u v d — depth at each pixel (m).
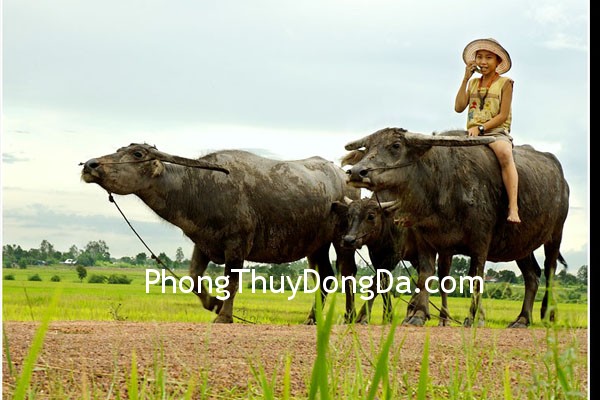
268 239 12.24
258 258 12.38
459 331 8.45
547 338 2.92
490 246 11.31
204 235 11.67
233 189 11.81
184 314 11.66
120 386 4.90
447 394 5.01
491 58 11.27
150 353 5.93
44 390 4.72
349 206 12.09
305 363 5.87
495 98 11.18
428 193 10.60
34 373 5.07
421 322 10.43
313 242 12.81
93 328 7.50
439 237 10.79
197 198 11.55
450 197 10.68
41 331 1.84
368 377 5.00
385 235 12.22
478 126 11.12
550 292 2.80
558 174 12.33
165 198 11.36
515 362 6.03
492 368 5.81
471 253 10.87
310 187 12.63
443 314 10.55
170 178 11.36
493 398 4.87
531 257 12.22
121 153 11.15
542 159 12.23
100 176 10.90
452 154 10.77
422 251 10.94
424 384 2.11
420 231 10.83
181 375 5.26
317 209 12.69
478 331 8.39
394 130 10.62
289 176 12.51
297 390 5.11
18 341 6.23
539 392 4.14
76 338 6.54
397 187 10.48
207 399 4.73
